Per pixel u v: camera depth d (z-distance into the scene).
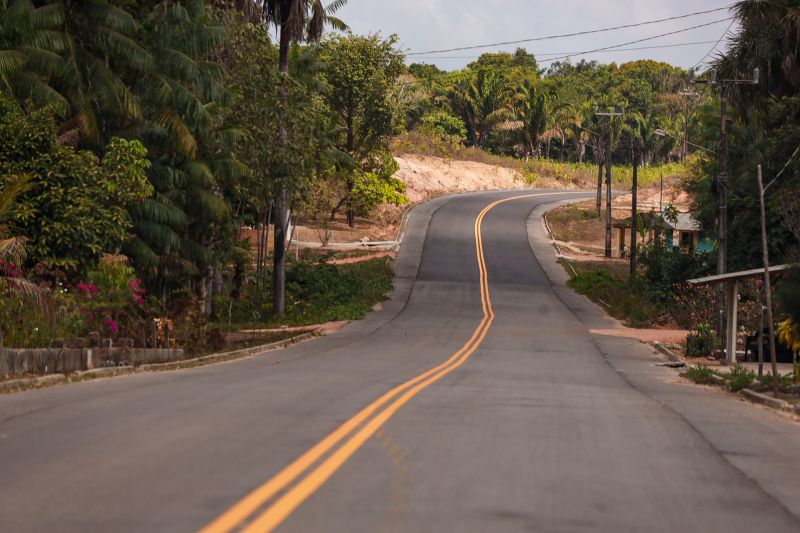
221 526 10.05
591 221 164.00
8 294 32.66
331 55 134.00
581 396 27.98
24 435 16.30
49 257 43.97
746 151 94.00
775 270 47.00
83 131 55.88
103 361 34.84
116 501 11.27
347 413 19.98
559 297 99.69
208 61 69.31
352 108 136.88
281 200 79.12
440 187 197.25
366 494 12.10
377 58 135.25
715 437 19.91
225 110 71.62
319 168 85.12
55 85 57.31
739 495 13.55
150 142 63.78
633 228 105.56
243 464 13.79
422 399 23.89
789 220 72.69
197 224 69.50
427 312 85.06
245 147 71.62
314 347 54.97
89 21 57.97
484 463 14.88
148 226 60.38
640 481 14.18
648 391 32.59
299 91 74.06
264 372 33.56
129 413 19.38
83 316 38.91
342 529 10.24
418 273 113.12
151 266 59.41
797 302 40.06
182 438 16.11
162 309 53.34
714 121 104.44
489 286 105.69
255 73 72.06
